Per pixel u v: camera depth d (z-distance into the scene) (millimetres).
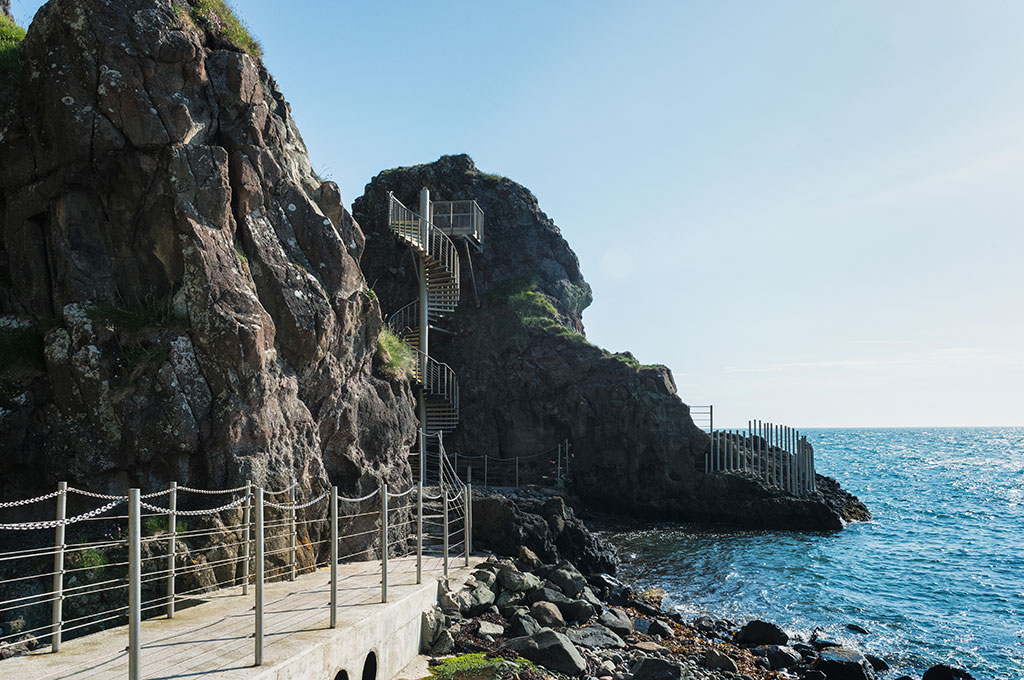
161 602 11820
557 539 25141
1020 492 55844
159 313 14367
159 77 15148
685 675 13359
